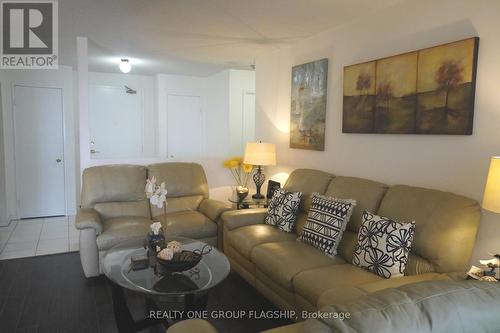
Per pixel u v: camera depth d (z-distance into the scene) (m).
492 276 1.86
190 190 4.24
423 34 2.62
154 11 3.10
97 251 3.29
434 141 2.57
